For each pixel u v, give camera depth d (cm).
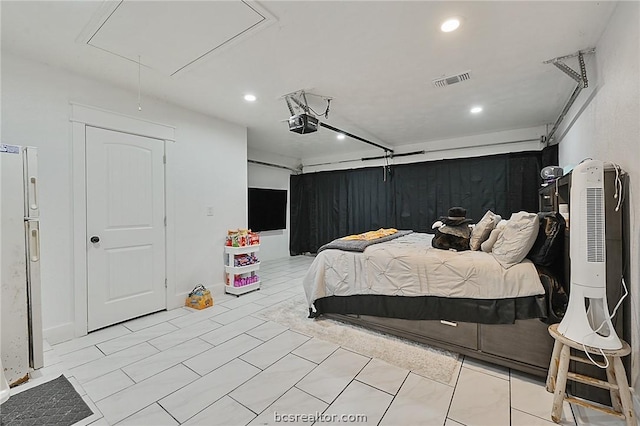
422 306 245
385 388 193
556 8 186
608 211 174
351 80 291
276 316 320
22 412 171
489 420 164
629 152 172
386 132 494
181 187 359
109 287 295
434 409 174
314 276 310
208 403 180
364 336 268
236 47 229
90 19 193
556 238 207
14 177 198
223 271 407
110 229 296
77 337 270
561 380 163
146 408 175
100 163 288
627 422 147
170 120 347
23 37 214
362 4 181
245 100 340
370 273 274
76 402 180
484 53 241
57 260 261
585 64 254
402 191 594
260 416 169
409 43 226
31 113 246
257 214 646
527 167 464
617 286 172
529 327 203
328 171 697
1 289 192
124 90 305
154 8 182
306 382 200
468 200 520
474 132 493
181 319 314
